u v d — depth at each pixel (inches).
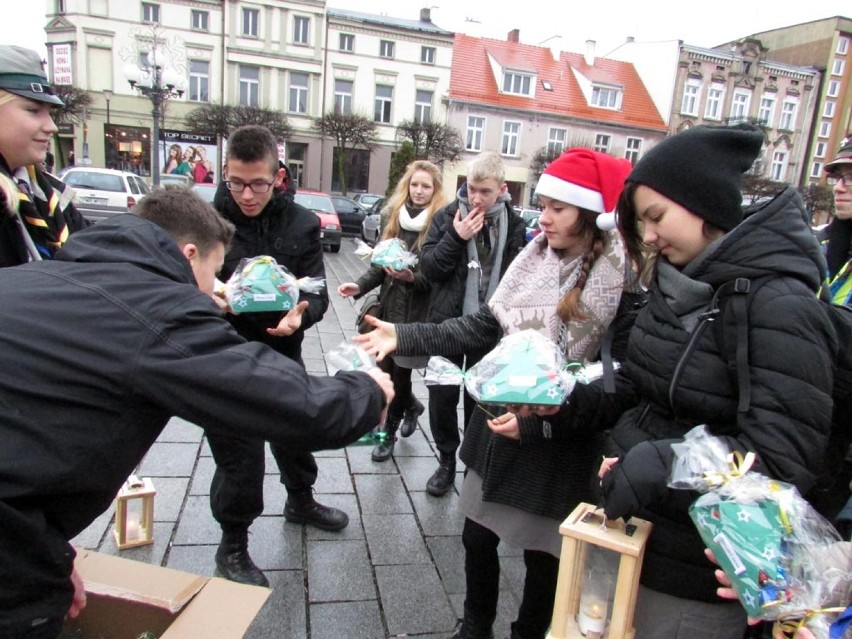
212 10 1074.1
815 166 1487.5
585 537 54.5
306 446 46.2
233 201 96.6
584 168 70.8
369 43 1142.3
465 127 1210.6
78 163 981.2
